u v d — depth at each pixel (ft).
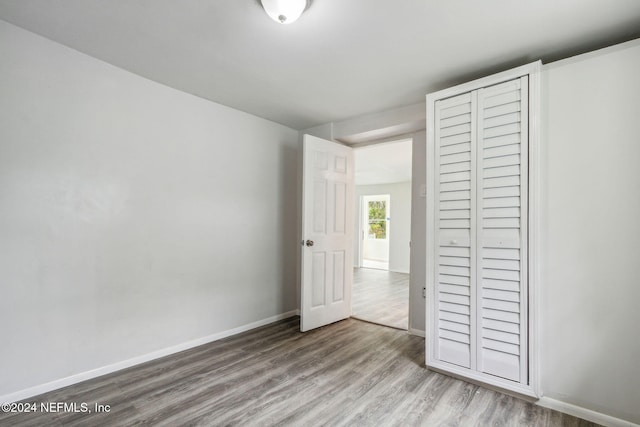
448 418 5.69
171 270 8.29
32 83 6.13
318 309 10.44
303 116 10.48
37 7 5.28
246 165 10.19
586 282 5.77
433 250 7.45
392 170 19.17
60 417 5.58
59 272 6.49
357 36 5.90
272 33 5.85
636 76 5.37
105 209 7.12
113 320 7.25
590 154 5.75
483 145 6.74
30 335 6.14
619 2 4.84
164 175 8.16
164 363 7.73
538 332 6.07
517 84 6.35
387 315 12.01
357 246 26.45
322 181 10.49
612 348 5.53
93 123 6.93
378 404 6.10
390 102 9.16
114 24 5.70
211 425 5.41
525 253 6.19
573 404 5.85
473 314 6.81
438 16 5.27
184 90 8.49
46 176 6.32
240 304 10.00
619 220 5.50
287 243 11.63
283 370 7.45
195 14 5.33
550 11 5.10
